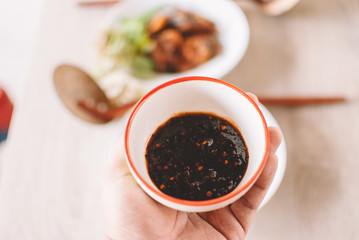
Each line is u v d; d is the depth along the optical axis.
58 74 0.39
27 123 0.42
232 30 0.45
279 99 0.40
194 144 0.28
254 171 0.26
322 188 0.36
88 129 0.42
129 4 0.47
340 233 0.34
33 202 0.38
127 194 0.30
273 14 0.47
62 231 0.36
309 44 0.45
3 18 0.87
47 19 0.50
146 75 0.44
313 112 0.40
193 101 0.29
